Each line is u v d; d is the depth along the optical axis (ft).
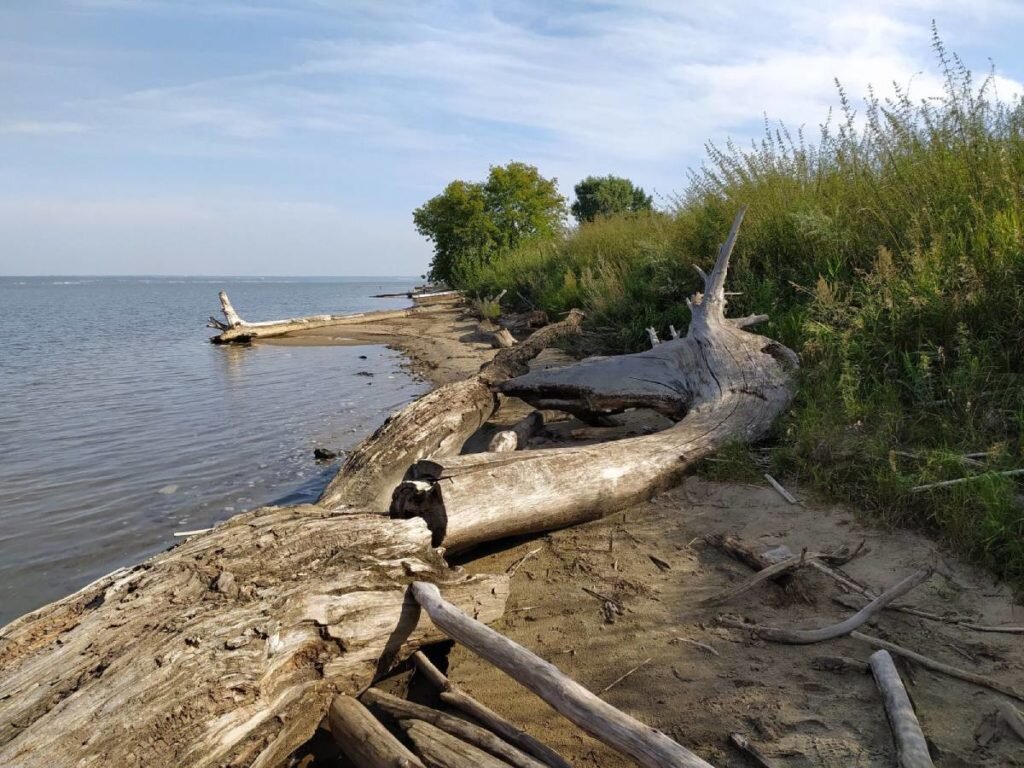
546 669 8.86
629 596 12.59
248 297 195.52
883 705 9.12
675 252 34.78
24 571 15.72
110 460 24.34
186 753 7.94
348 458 18.38
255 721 8.71
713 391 19.85
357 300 167.43
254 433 27.94
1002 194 20.59
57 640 8.73
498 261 85.15
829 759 8.41
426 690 10.81
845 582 12.09
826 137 29.30
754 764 8.50
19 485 21.70
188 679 8.34
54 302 177.17
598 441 21.22
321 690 9.80
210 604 9.36
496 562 14.38
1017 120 23.06
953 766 8.13
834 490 14.99
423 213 108.06
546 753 8.78
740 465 16.66
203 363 49.49
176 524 18.37
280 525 11.02
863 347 19.56
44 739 7.39
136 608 9.18
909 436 16.29
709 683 10.09
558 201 105.09
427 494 13.24
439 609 10.38
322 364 47.39
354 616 10.22
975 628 10.62
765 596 12.10
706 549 13.89
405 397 34.06
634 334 32.37
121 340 70.13
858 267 24.26
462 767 8.39
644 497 16.11
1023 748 8.31
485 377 24.09
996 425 15.62
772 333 24.67
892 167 25.44
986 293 18.35
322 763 9.64
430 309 86.02
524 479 14.16
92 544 17.15
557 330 33.81
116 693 7.95
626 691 10.12
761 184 31.81
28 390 39.04
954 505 13.05
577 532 15.20
